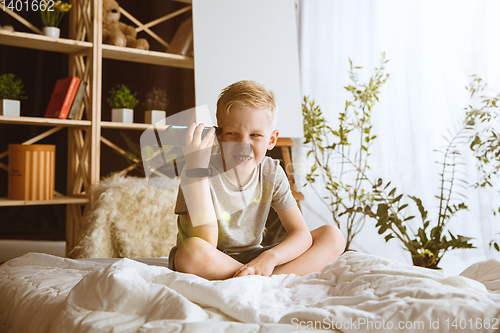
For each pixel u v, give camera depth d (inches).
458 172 78.0
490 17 74.0
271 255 34.3
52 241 81.3
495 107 71.1
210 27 80.7
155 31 92.4
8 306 29.8
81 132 79.6
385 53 87.0
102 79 86.9
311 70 94.6
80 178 79.2
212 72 79.7
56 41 71.3
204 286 23.8
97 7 73.7
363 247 88.6
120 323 21.0
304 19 95.0
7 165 78.7
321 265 37.3
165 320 20.1
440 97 80.3
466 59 76.7
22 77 80.0
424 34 81.7
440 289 22.0
